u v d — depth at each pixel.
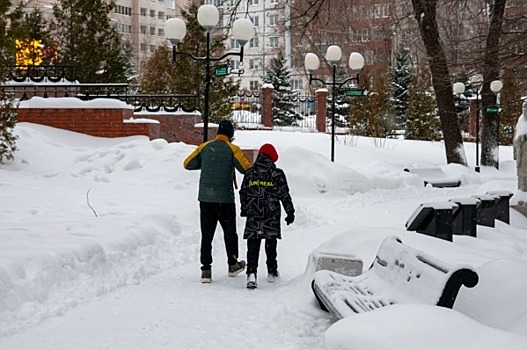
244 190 7.42
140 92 26.19
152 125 18.61
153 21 75.19
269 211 7.37
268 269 7.53
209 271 7.39
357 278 5.83
